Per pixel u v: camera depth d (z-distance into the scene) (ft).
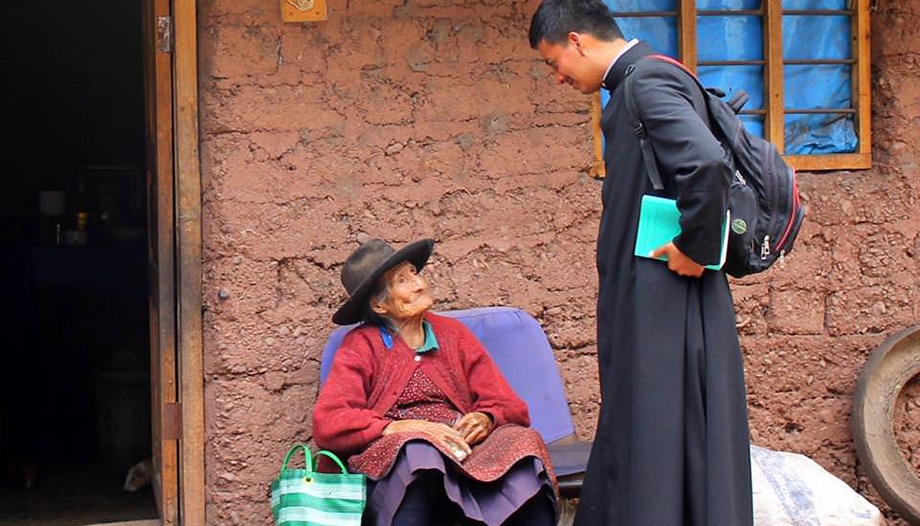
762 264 13.29
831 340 18.29
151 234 18.33
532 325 16.66
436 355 15.16
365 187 16.84
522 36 17.26
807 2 18.74
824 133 18.83
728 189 12.46
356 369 14.73
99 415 22.94
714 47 18.54
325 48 16.66
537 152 17.34
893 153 18.48
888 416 18.08
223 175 16.35
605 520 13.62
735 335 13.39
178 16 16.38
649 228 13.10
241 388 16.49
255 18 16.40
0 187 29.66
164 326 16.96
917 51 18.48
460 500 13.50
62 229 26.58
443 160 17.07
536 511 14.05
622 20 18.20
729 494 12.94
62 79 30.04
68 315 26.86
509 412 14.87
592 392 17.61
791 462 15.70
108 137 30.37
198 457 16.70
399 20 16.87
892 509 17.87
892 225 18.44
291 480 13.80
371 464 13.83
